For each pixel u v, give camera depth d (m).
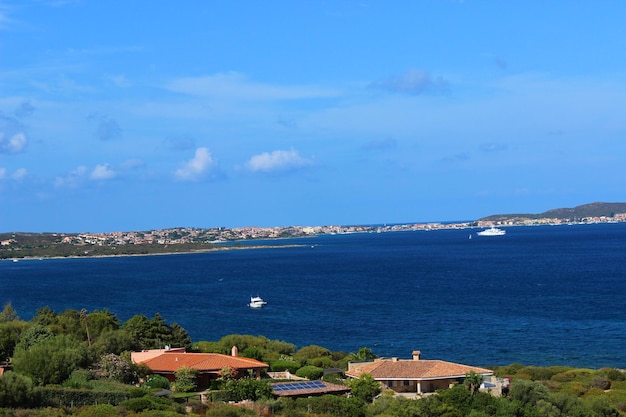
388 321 159.50
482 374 79.50
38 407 63.03
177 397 71.56
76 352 83.19
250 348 100.12
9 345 95.44
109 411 61.34
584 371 96.38
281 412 65.38
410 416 65.44
